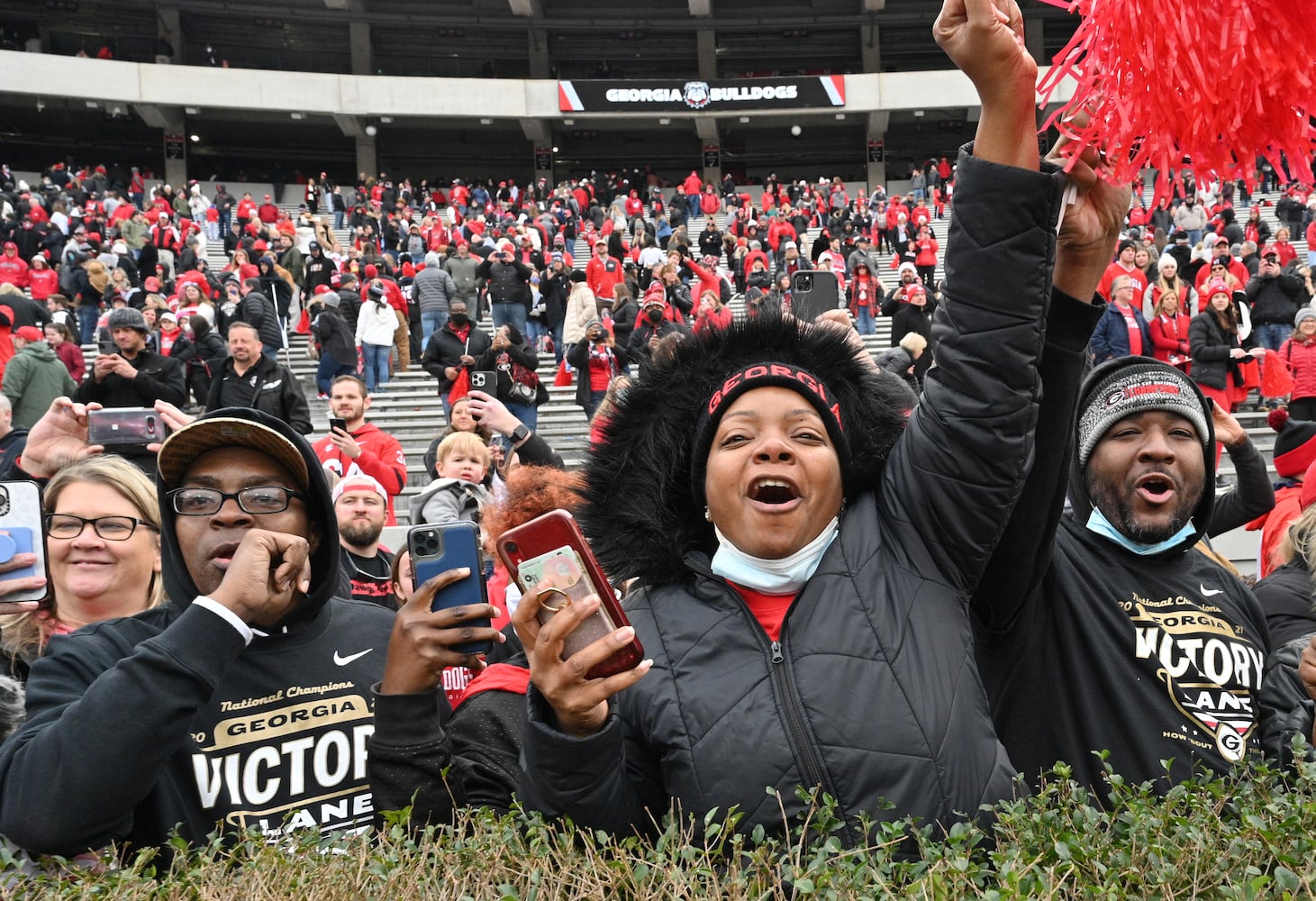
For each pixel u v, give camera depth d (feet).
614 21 124.77
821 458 6.47
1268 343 39.60
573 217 93.04
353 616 7.93
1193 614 7.95
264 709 7.17
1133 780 7.36
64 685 6.93
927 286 69.92
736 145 133.39
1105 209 6.21
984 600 7.23
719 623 6.40
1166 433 8.14
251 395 26.23
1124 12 4.29
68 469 8.89
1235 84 4.07
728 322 7.23
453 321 34.81
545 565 5.43
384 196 100.73
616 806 5.66
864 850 4.97
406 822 5.60
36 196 82.64
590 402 35.99
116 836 6.28
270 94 115.03
